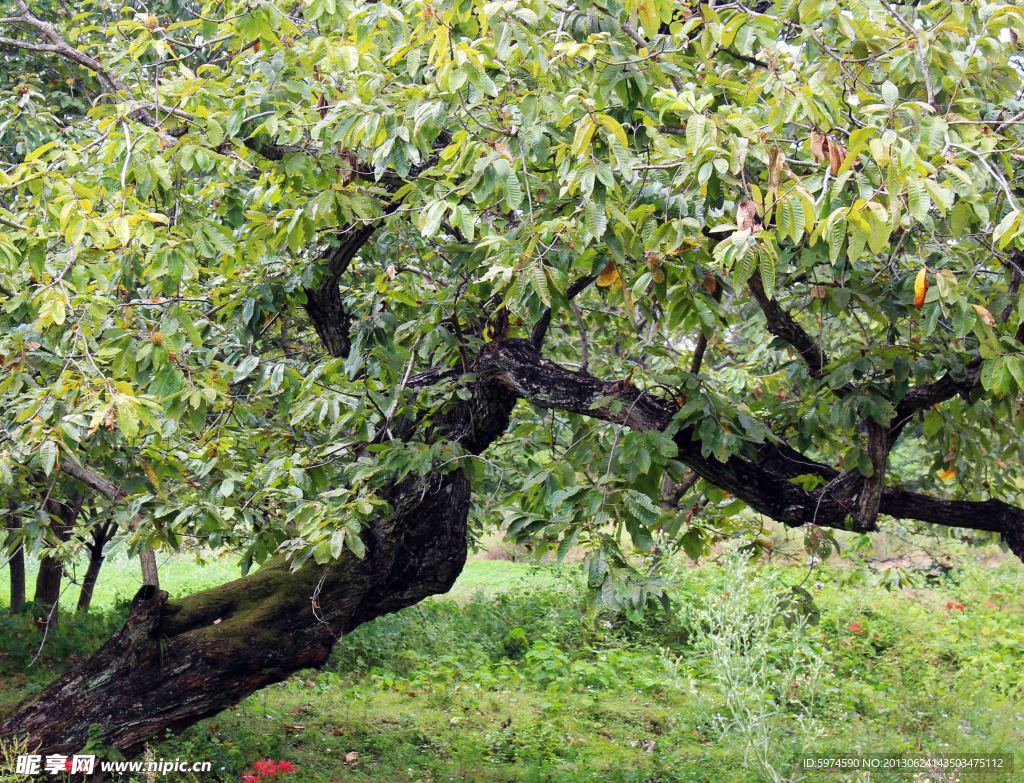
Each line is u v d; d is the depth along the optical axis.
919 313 4.16
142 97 4.59
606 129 3.07
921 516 4.62
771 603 6.09
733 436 4.10
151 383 3.81
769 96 3.75
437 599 12.31
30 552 5.62
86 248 3.62
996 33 3.65
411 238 6.16
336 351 5.36
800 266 4.20
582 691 8.90
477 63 3.23
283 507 5.07
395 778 6.21
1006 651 10.16
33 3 7.57
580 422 5.23
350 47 3.87
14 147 7.22
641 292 3.59
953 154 3.13
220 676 4.90
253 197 4.70
